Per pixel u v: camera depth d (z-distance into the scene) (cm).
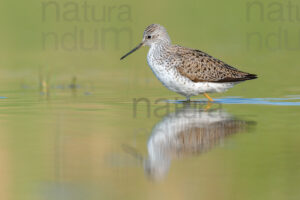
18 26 3066
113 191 867
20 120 1370
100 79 2148
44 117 1410
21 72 2270
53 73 2269
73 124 1323
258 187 875
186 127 1276
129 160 1027
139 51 2916
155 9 3300
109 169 976
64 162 1016
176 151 1083
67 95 1781
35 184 904
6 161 1018
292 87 1902
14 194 863
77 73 2280
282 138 1166
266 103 1612
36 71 2300
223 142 1142
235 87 1944
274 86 1934
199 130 1245
